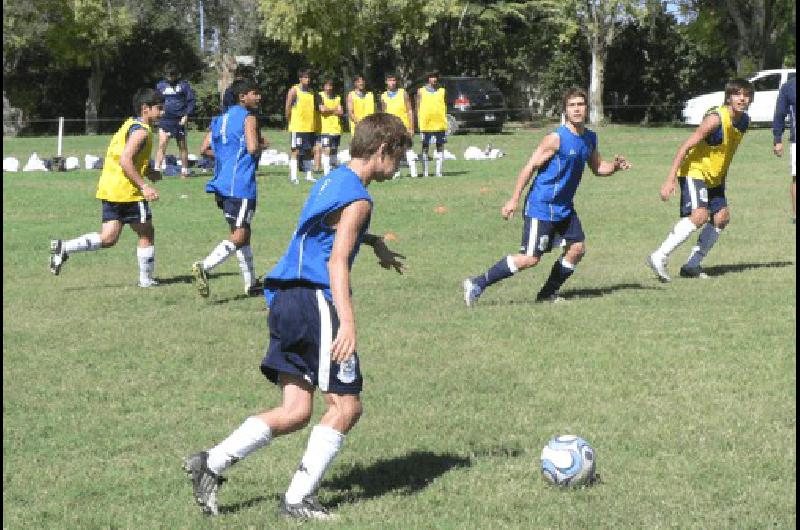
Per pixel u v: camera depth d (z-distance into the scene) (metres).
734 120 14.30
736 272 15.44
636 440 8.02
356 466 7.64
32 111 71.38
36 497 7.18
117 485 7.38
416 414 8.84
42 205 25.06
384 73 67.44
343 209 6.44
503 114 53.03
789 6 59.19
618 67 65.69
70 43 65.94
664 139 45.66
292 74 68.12
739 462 7.49
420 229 20.50
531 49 70.25
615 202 24.06
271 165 35.50
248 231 14.33
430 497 6.96
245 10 72.62
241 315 13.20
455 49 66.81
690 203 14.61
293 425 6.70
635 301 13.37
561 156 12.80
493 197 25.27
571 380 9.80
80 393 9.77
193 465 6.56
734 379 9.67
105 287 15.41
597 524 6.44
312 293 6.53
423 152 30.45
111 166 15.20
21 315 13.41
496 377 9.94
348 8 57.34
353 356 6.57
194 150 44.53
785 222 20.61
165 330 12.33
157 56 72.25
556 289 13.50
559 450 7.11
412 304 13.50
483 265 16.59
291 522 6.55
